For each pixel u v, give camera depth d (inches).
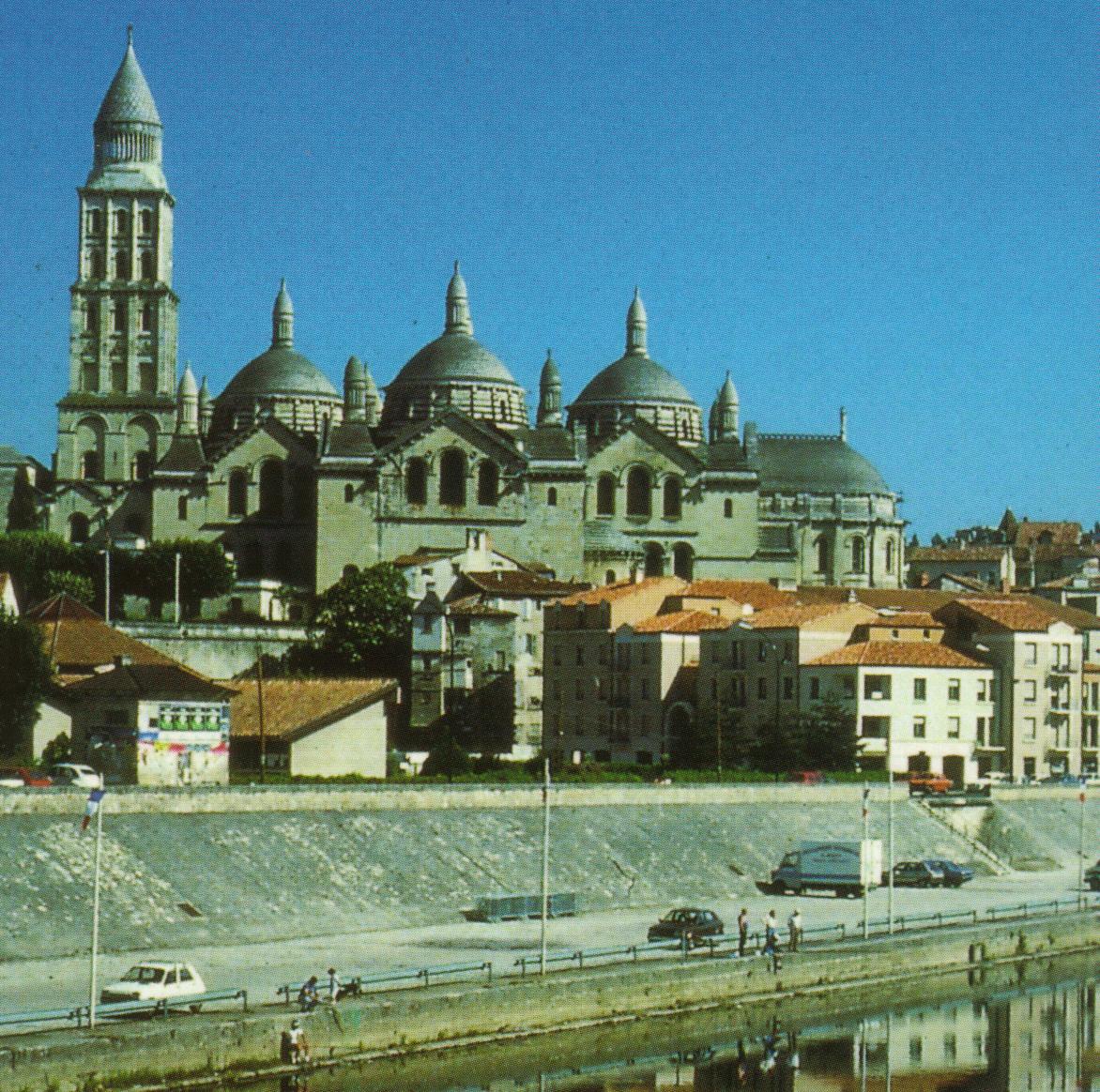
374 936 5649.6
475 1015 4707.2
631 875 6599.4
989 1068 4899.1
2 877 5315.0
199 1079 4178.2
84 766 6481.3
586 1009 4918.8
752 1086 4630.9
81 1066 3991.1
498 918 5989.2
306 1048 4357.8
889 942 5738.2
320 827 6190.9
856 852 6747.1
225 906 5620.1
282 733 7317.9
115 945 5236.2
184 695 6697.8
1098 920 6407.5
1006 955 6063.0
